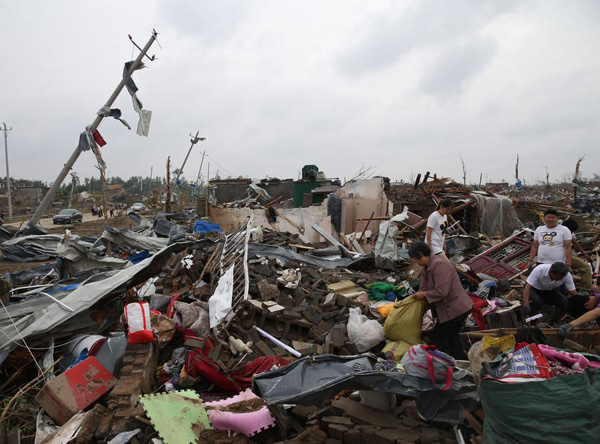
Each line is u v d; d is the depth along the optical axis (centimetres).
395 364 402
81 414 414
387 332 553
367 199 1708
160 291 778
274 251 995
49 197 1535
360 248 1381
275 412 359
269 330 593
